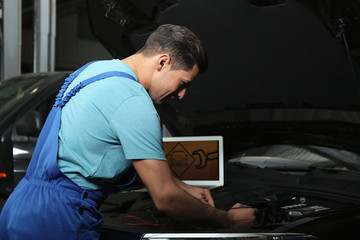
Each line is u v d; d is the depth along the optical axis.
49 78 2.58
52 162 0.94
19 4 5.04
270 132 2.20
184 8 1.71
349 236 1.14
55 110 1.04
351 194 1.67
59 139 0.98
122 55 1.91
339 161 2.05
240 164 2.19
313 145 2.14
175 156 2.05
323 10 1.46
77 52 15.41
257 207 1.55
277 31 1.67
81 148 0.94
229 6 1.63
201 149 2.01
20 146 2.11
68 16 14.87
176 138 2.06
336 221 1.22
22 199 0.98
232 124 2.22
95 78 1.00
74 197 0.95
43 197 0.94
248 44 1.78
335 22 1.48
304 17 1.54
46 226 0.92
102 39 1.86
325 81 1.79
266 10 1.59
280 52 1.76
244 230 1.14
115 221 1.35
